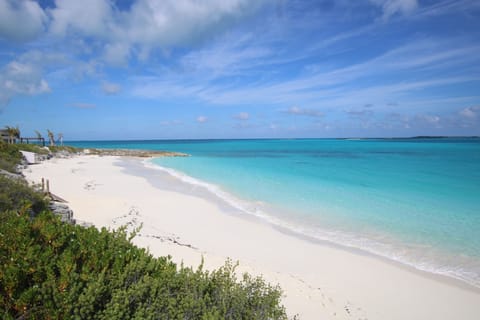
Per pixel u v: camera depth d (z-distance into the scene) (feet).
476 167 121.60
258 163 145.79
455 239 37.17
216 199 59.26
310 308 21.40
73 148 194.90
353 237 37.91
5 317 8.18
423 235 38.68
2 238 11.07
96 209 46.88
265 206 53.83
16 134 137.90
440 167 122.93
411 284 26.13
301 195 63.82
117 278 10.75
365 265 29.73
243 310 12.53
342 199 59.98
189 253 29.78
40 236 12.30
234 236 37.32
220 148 346.74
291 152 251.80
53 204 32.17
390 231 40.19
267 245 34.55
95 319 9.11
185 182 81.66
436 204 55.83
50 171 89.56
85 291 9.21
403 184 78.79
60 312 8.68
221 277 14.08
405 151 250.16
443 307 22.82
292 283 24.95
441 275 27.91
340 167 124.47
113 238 13.76
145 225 39.75
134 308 10.12
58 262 10.10
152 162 154.10
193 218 44.83
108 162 143.43
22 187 28.22
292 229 40.93
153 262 12.35
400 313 21.89
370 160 160.97
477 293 24.84
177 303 11.16
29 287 9.22
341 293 24.12
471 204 55.67
